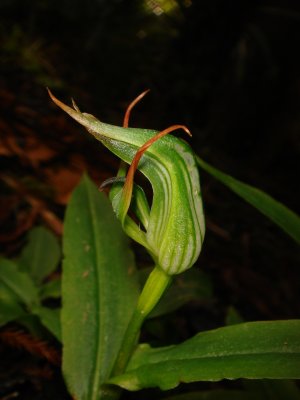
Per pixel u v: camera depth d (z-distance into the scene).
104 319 0.10
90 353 0.09
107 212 0.11
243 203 0.27
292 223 0.09
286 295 0.20
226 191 0.27
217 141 0.34
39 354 0.10
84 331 0.09
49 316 0.10
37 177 0.18
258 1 0.31
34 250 0.14
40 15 0.37
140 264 0.17
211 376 0.07
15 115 0.21
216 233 0.22
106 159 0.21
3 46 0.29
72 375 0.09
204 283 0.12
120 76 0.36
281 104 0.32
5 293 0.12
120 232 0.11
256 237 0.24
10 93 0.24
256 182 0.31
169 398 0.10
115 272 0.10
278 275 0.22
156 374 0.08
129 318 0.10
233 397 0.10
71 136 0.22
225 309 0.17
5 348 0.11
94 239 0.11
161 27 0.43
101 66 0.36
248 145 0.34
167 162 0.07
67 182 0.18
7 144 0.19
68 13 0.39
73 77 0.33
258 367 0.07
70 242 0.10
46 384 0.11
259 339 0.08
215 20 0.34
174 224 0.07
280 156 0.33
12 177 0.17
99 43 0.38
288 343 0.07
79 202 0.11
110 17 0.42
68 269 0.10
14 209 0.17
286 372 0.07
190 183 0.07
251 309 0.18
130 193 0.07
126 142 0.07
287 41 0.29
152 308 0.08
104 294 0.10
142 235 0.07
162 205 0.07
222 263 0.20
